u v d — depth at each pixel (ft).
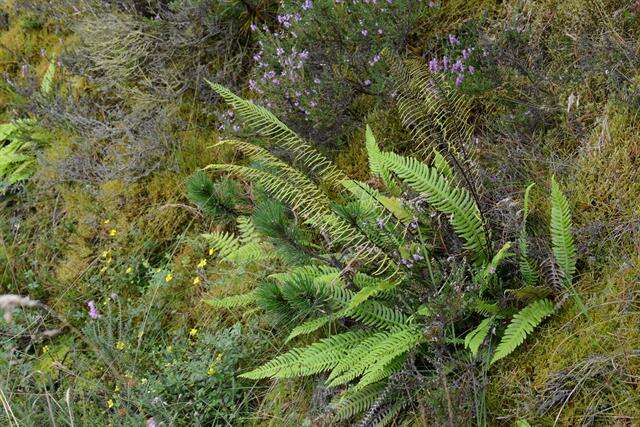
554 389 8.10
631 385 7.66
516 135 10.55
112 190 15.03
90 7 16.76
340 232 9.86
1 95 19.70
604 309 8.25
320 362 9.68
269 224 9.08
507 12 12.05
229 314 12.26
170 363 11.83
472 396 8.53
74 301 14.24
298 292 8.80
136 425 10.55
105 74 16.52
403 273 9.46
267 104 12.80
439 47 12.42
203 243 13.46
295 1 13.38
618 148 9.37
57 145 16.80
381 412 9.23
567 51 10.94
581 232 8.98
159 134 14.74
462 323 9.33
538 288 8.70
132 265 13.87
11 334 13.84
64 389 12.39
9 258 15.55
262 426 10.56
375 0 12.10
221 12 14.69
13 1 20.47
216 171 14.06
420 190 9.31
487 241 9.30
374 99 12.62
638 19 10.39
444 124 10.12
